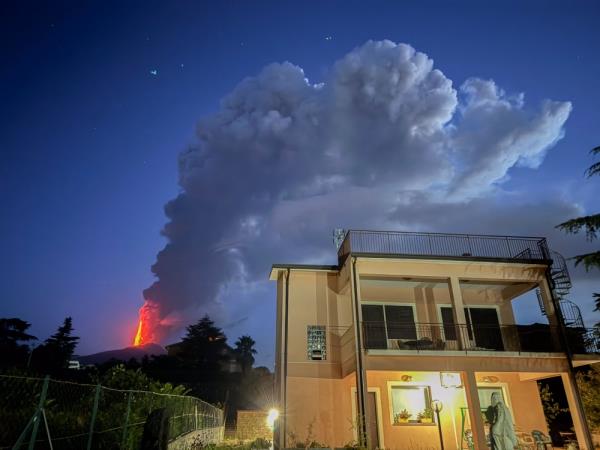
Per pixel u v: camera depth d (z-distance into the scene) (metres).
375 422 14.11
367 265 14.41
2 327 35.19
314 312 15.36
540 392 16.27
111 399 9.61
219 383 36.47
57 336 40.69
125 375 10.89
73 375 22.36
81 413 7.70
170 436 10.67
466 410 14.50
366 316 15.63
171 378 36.69
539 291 15.66
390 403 14.41
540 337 15.38
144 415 9.39
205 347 51.06
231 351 52.34
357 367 12.77
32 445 4.99
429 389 14.79
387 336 15.35
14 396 6.57
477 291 16.67
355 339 13.12
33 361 34.75
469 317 16.23
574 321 14.70
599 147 15.70
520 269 14.99
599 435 13.84
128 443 8.32
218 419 20.36
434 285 16.08
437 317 15.95
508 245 16.14
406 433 14.05
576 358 13.69
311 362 14.62
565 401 16.95
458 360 13.27
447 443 14.03
